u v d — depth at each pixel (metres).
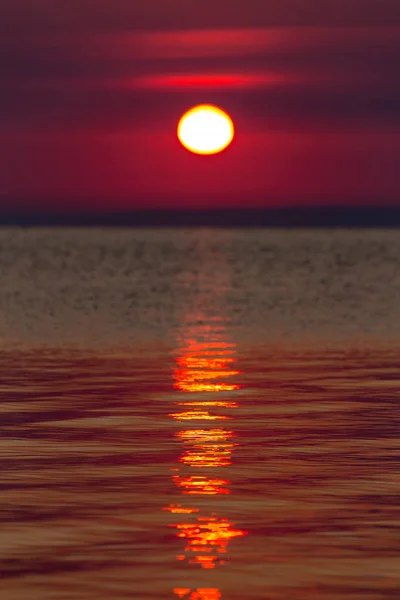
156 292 163.38
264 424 48.19
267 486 35.94
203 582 26.05
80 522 31.36
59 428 47.34
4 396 57.06
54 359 75.62
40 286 177.00
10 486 36.00
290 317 117.19
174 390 59.44
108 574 26.64
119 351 81.44
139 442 43.97
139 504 33.47
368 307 131.25
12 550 28.62
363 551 28.53
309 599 24.83
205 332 99.31
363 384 61.62
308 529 30.64
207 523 31.25
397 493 34.91
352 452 41.62
